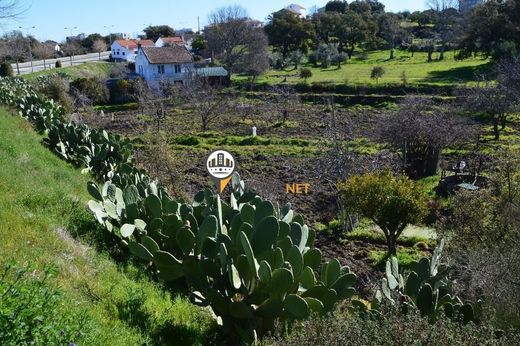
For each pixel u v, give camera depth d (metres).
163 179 14.20
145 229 7.26
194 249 6.04
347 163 15.32
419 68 49.47
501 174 11.78
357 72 50.25
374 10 93.38
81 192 9.68
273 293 5.36
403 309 5.53
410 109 22.80
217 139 26.62
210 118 31.22
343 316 5.39
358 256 12.22
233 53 55.12
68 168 11.44
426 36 75.12
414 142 19.44
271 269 5.79
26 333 3.09
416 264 6.86
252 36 55.66
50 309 3.53
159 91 39.78
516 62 31.91
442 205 14.62
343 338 4.16
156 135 22.33
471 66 47.06
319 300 5.61
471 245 9.57
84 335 3.80
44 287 3.72
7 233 5.57
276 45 67.50
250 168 20.83
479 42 50.75
